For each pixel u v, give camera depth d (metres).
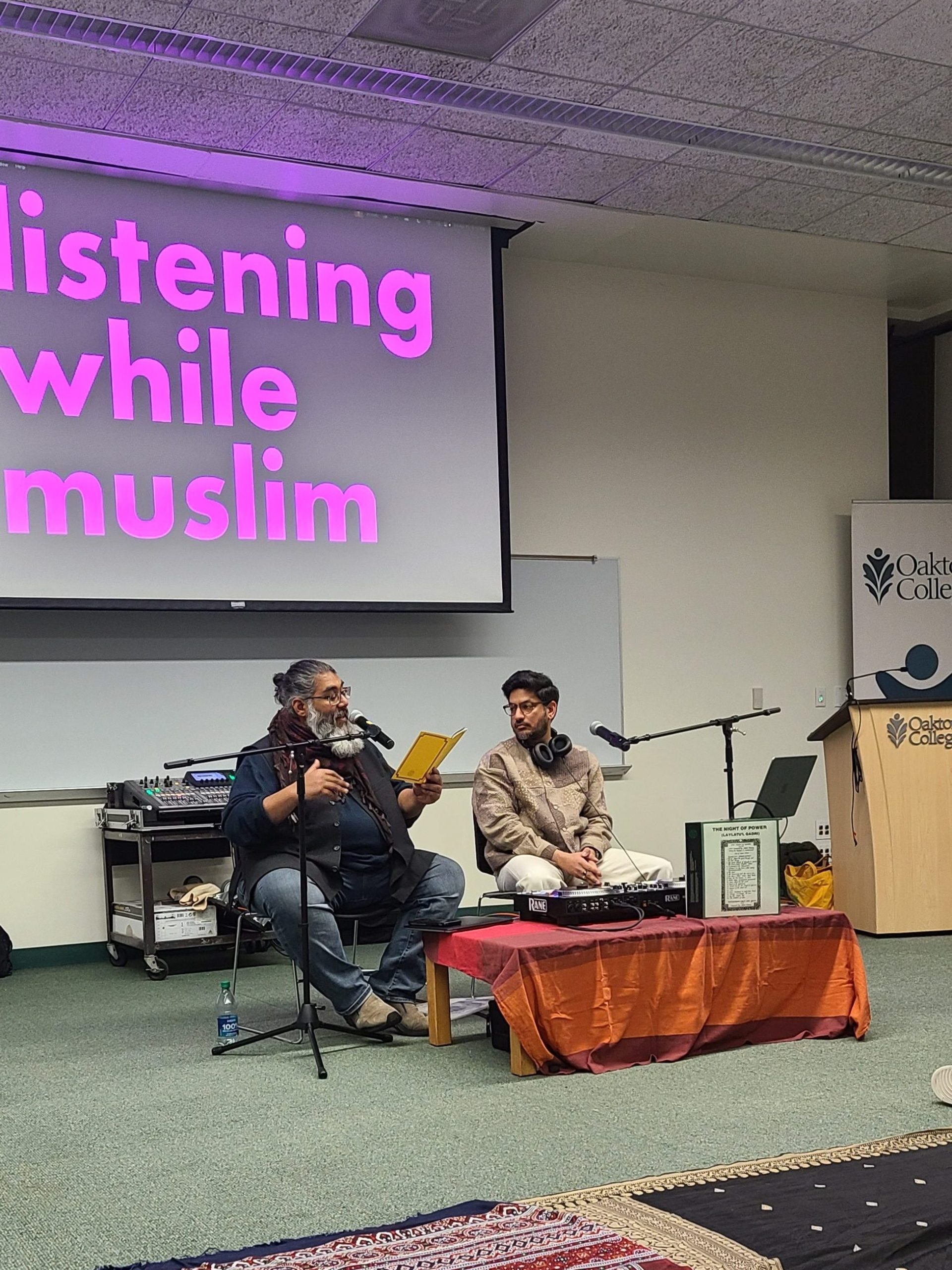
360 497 6.10
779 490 7.52
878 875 5.86
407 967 4.21
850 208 6.16
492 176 5.73
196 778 5.59
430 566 6.24
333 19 4.31
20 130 5.17
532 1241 2.25
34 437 5.46
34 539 5.45
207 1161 2.89
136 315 5.66
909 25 4.41
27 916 5.60
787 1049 3.81
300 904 3.91
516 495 6.82
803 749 7.50
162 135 5.19
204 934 5.39
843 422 7.72
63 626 5.70
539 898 3.91
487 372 6.40
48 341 5.50
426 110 5.02
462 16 4.31
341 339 6.08
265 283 5.93
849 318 7.77
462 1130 3.06
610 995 3.65
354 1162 2.84
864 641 7.33
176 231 5.76
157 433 5.69
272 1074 3.66
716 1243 2.20
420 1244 2.26
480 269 6.40
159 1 4.15
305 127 5.16
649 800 7.05
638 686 7.07
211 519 5.79
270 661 6.12
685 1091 3.36
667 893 3.96
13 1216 2.58
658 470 7.19
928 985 4.74
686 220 6.45
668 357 7.25
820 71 4.75
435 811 6.50
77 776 5.70
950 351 8.25
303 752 4.19
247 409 5.87
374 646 6.38
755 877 3.93
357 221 6.14
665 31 4.43
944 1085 3.21
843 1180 2.54
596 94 4.93
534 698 4.49
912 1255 2.14
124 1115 3.29
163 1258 2.33
